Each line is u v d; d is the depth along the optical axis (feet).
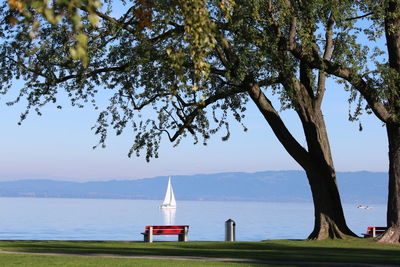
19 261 67.46
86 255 77.97
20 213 608.19
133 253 82.64
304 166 112.47
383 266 69.26
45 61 107.24
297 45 99.45
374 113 104.68
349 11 94.53
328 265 69.82
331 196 111.96
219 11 94.27
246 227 365.40
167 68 103.50
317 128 112.06
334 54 102.22
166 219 501.56
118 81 113.80
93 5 27.17
